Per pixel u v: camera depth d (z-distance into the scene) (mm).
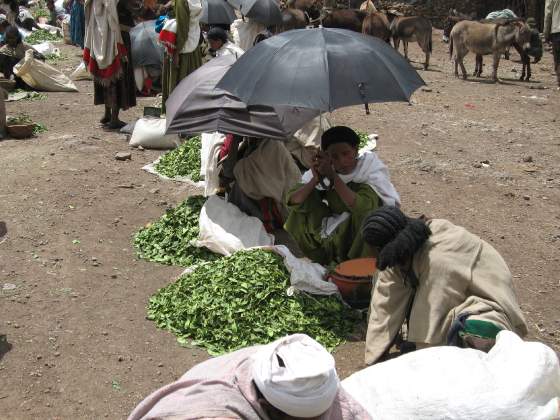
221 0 13414
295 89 4848
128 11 10008
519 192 8352
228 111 6086
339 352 4957
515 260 6652
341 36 5141
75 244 6531
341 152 5453
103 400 4461
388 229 3738
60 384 4586
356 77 4895
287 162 6809
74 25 17391
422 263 3762
